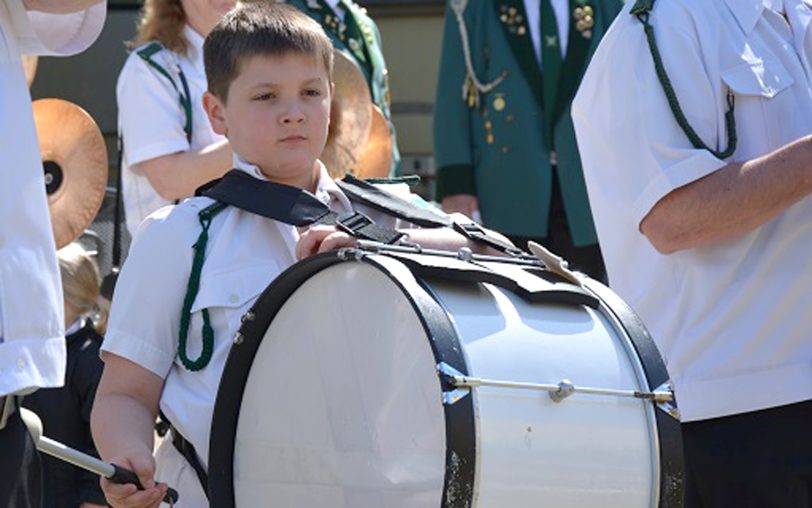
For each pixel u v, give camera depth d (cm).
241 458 776
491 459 667
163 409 802
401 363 701
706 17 976
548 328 720
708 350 967
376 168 1254
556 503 688
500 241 834
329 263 738
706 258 966
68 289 1163
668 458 723
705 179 945
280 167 832
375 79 1432
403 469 696
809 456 956
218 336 801
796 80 984
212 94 854
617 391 718
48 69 1994
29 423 835
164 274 807
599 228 1003
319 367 742
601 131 991
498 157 1534
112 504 762
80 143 1201
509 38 1542
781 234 961
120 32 1988
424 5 2053
